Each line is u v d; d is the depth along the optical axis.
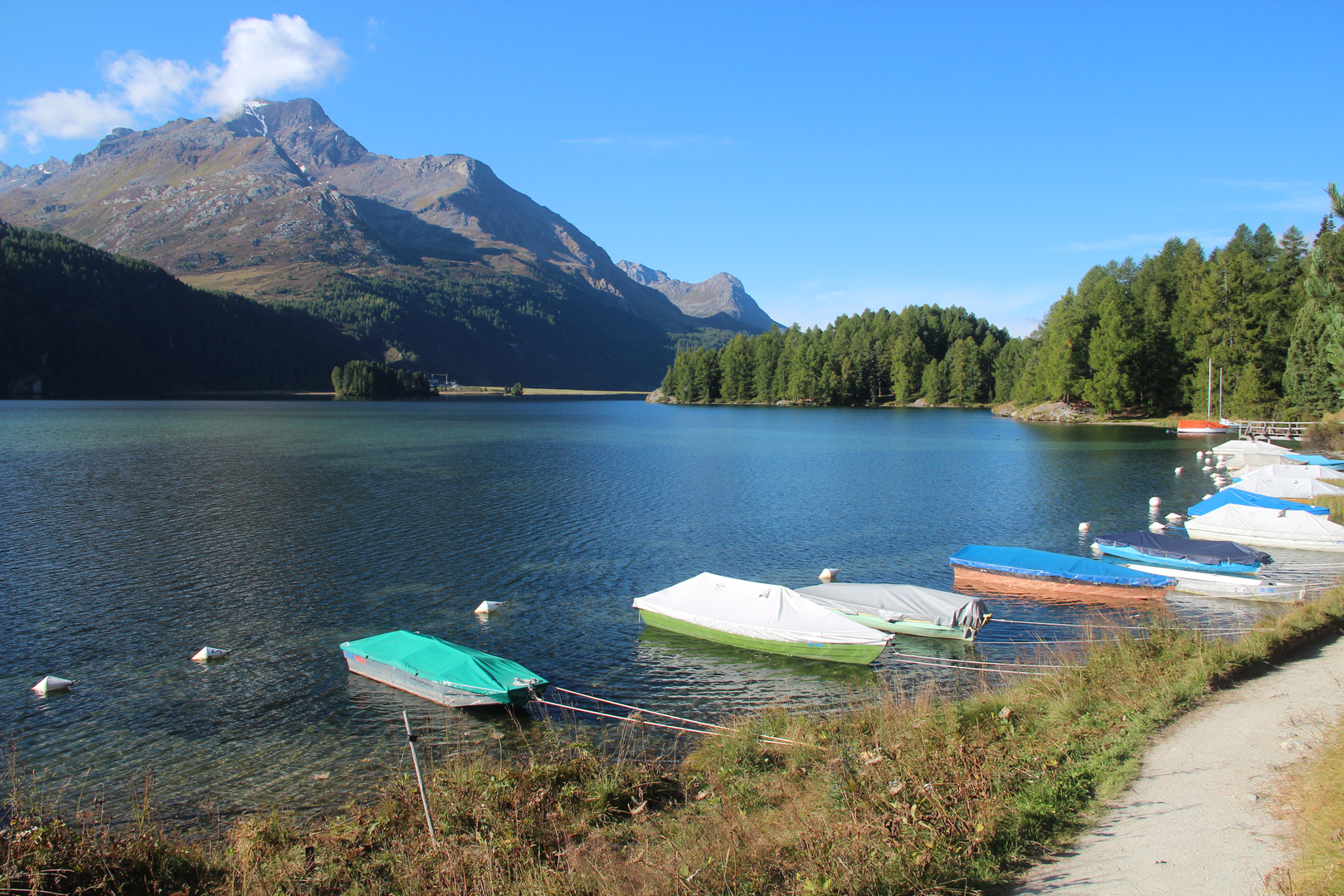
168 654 29.73
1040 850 11.54
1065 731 16.31
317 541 48.09
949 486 71.88
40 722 24.16
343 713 24.73
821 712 24.77
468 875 13.02
